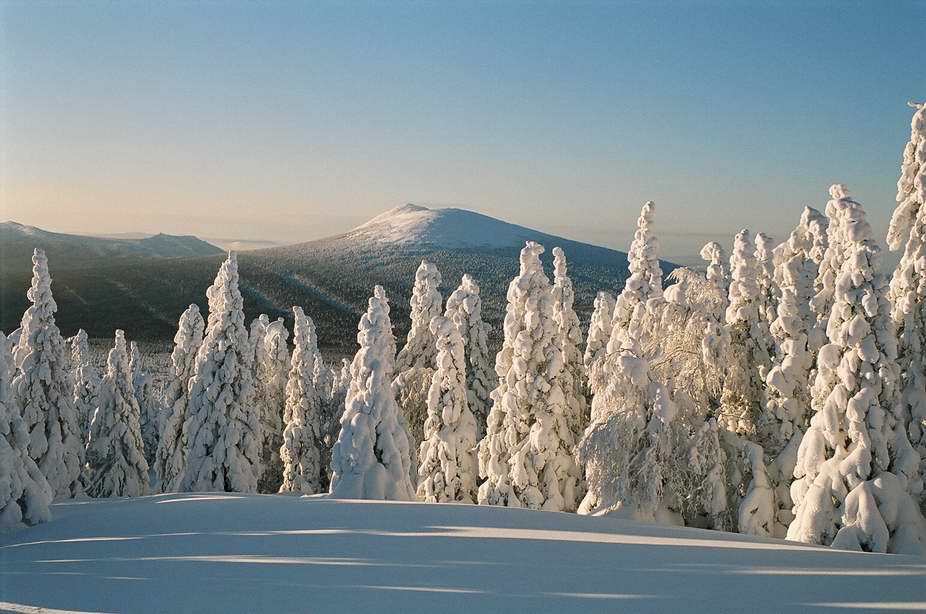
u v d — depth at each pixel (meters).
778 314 25.41
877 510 17.91
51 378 39.69
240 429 39.97
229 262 40.34
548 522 19.00
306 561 13.55
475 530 17.33
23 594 11.36
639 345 25.50
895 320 22.47
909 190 23.00
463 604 10.22
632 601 10.18
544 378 29.94
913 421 21.12
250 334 42.25
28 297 39.91
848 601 10.00
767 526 22.66
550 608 9.95
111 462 42.88
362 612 9.95
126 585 11.82
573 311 33.84
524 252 30.44
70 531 22.72
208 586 11.58
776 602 9.98
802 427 24.67
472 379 37.78
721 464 23.92
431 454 32.59
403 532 17.06
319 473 45.19
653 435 23.91
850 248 19.58
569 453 30.03
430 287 41.84
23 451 26.48
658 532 17.64
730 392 25.92
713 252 27.61
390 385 30.30
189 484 39.22
